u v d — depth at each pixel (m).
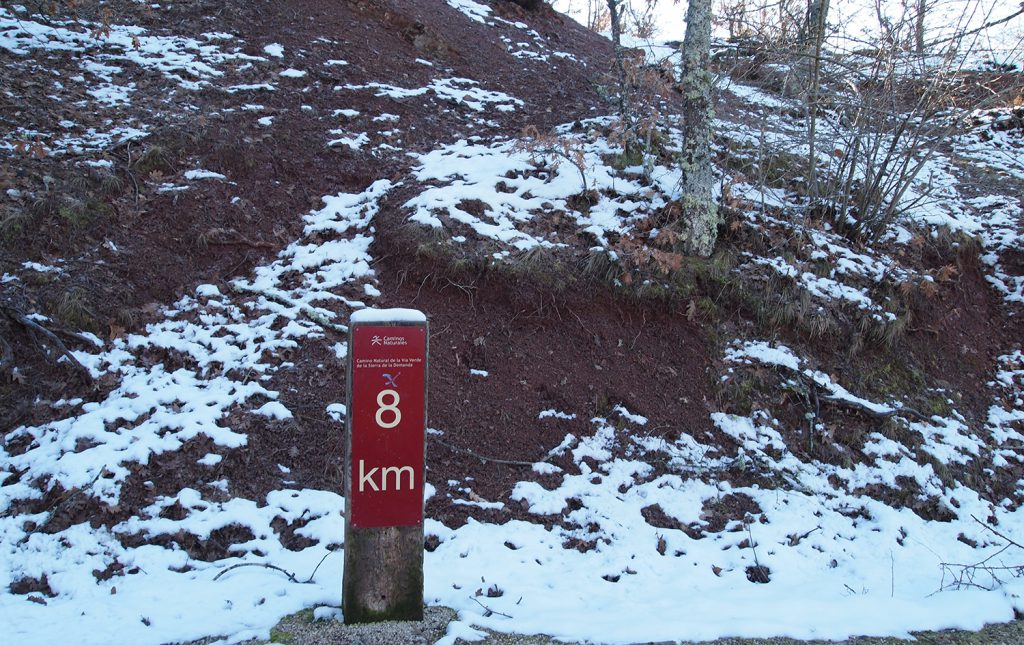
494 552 3.98
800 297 5.85
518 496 4.50
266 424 4.65
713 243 6.04
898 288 6.20
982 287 7.02
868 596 3.83
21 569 3.61
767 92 9.27
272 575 3.64
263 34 9.01
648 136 6.70
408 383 2.96
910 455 5.24
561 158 6.89
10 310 4.93
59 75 7.29
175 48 8.29
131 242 5.83
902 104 6.87
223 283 5.78
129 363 5.02
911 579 4.12
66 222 5.69
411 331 2.94
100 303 5.31
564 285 5.64
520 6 12.84
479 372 5.20
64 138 6.46
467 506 4.36
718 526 4.49
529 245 5.82
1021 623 3.72
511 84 9.70
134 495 4.11
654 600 3.66
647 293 5.66
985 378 6.20
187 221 6.12
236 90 7.71
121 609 3.30
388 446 2.98
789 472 4.95
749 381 5.42
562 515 4.43
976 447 5.46
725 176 6.96
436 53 9.86
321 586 3.51
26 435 4.47
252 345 5.21
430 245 5.70
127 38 8.30
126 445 4.37
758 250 6.21
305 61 8.59
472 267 5.64
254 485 4.31
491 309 5.57
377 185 6.73
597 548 4.19
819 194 6.90
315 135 7.37
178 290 5.65
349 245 6.09
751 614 3.50
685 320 5.71
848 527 4.61
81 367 4.85
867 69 7.12
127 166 6.32
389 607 3.14
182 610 3.30
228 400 4.77
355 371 2.91
